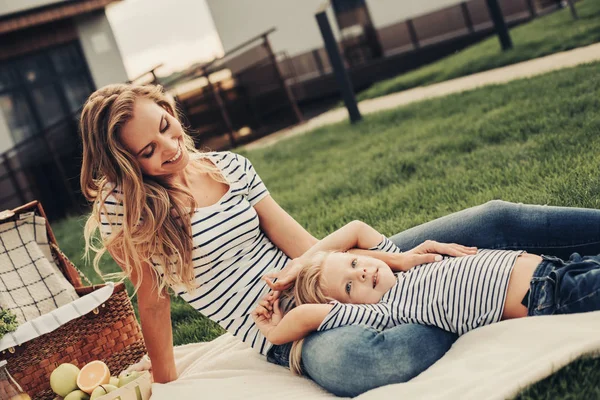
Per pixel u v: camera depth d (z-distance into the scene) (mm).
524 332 2205
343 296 2572
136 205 2631
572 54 8648
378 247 2822
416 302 2447
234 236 2729
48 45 15180
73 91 15555
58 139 13531
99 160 2674
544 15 15750
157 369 2875
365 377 2281
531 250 2611
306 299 2617
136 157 2631
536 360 2002
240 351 2914
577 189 3725
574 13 11648
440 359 2350
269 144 11047
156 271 2729
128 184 2639
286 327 2510
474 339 2316
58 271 3801
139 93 2674
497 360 2127
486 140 5844
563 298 2234
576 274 2260
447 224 2771
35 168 13164
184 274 2650
